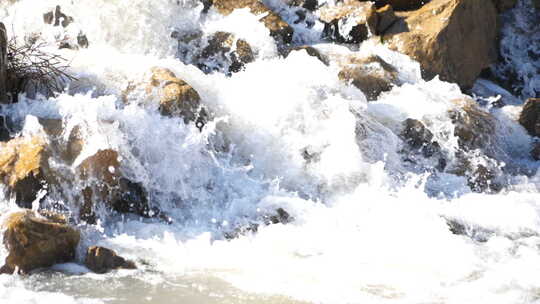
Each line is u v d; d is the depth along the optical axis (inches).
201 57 625.0
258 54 625.9
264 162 509.7
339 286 344.5
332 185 496.7
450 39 701.3
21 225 347.6
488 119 617.0
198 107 498.0
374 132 550.9
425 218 447.5
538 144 637.9
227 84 543.8
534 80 810.2
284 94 531.2
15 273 342.6
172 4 636.1
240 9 654.5
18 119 450.6
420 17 719.1
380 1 751.1
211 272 357.1
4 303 304.7
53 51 557.6
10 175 390.6
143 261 367.2
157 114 473.4
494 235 441.7
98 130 426.0
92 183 414.3
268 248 394.3
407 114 585.9
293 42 693.3
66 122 434.3
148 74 512.1
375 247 400.5
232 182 474.6
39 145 405.7
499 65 812.6
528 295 339.9
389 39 703.7
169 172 451.2
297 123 522.3
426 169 565.3
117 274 348.5
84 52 566.6
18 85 486.0
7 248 344.8
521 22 829.8
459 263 380.8
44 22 620.4
